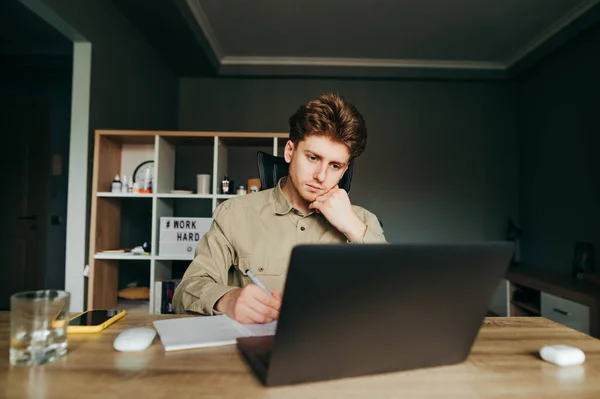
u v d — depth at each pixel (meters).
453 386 0.52
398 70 3.74
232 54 3.61
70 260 2.13
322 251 0.45
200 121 3.80
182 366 0.57
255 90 3.83
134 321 0.81
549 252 3.28
